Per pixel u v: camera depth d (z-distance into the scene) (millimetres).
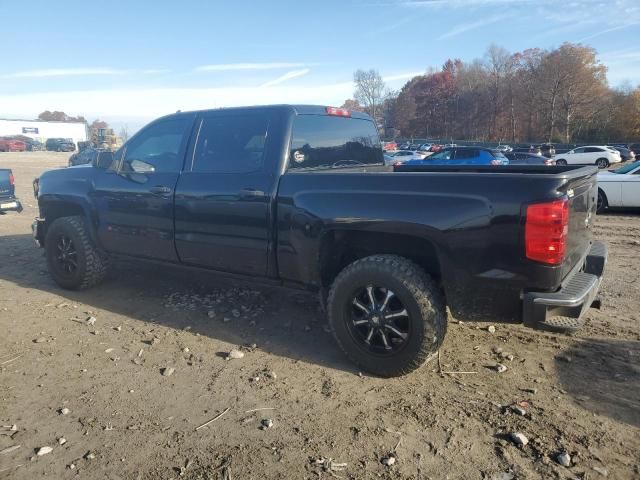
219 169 4492
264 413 3293
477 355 4094
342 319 3814
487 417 3205
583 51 70938
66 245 5738
